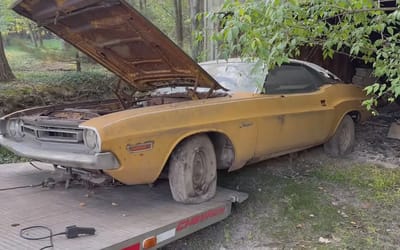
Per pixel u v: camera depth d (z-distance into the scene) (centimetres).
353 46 329
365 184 451
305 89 465
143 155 291
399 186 445
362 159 548
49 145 312
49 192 345
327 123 481
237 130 356
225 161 367
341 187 442
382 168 510
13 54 871
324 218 367
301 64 474
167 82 403
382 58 407
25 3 328
